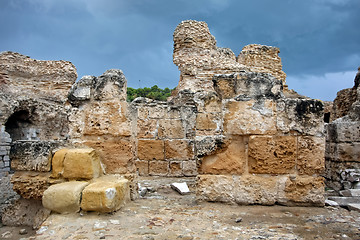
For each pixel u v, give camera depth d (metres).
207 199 4.40
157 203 4.52
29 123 10.25
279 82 4.45
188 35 15.67
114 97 4.63
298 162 4.27
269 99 4.35
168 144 8.67
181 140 8.67
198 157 4.45
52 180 3.99
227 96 4.45
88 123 4.61
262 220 3.59
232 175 4.36
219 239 2.91
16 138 9.87
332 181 6.79
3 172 8.20
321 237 3.00
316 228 3.29
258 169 4.25
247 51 18.47
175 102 10.98
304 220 3.59
